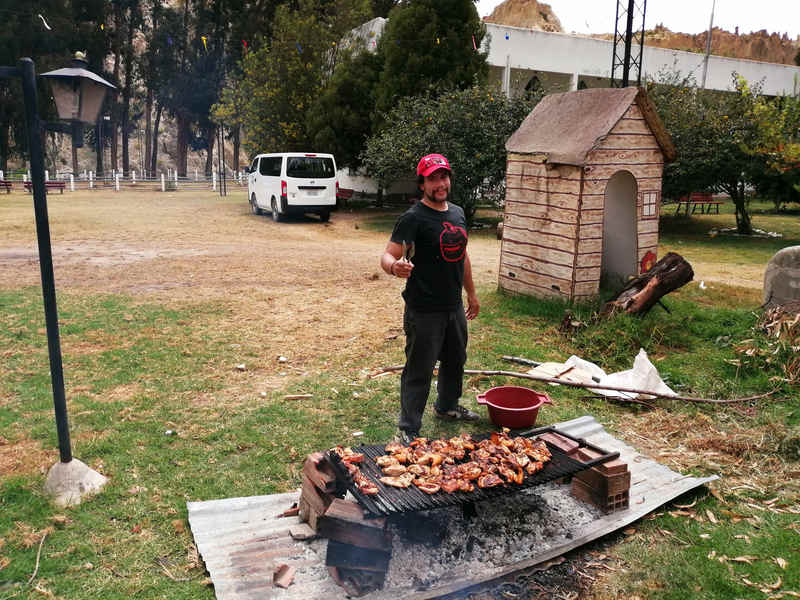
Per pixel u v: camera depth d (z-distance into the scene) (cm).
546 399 463
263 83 2625
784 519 346
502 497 361
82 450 411
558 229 788
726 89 3294
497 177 1736
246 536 317
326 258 1264
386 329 734
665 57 3108
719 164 1672
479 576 290
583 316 733
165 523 334
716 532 334
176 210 2244
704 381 570
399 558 302
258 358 619
